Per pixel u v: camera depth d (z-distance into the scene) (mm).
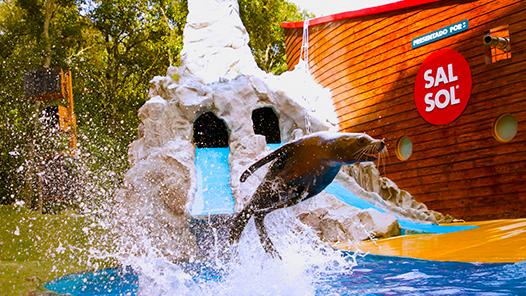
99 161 19391
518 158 10805
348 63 15258
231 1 13773
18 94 17156
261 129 12805
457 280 4973
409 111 13344
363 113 14773
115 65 26234
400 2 13289
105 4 24344
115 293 5562
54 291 5707
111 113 24969
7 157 16781
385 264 6305
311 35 17125
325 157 4086
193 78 12406
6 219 10883
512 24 10930
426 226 10383
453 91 12172
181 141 10602
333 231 9094
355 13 14680
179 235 9164
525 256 5891
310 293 4883
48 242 9391
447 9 12312
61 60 19438
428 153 12812
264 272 5758
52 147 16609
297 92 12992
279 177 4340
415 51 13133
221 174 10539
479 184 11602
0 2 21141
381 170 14211
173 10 25922
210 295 5137
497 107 11234
